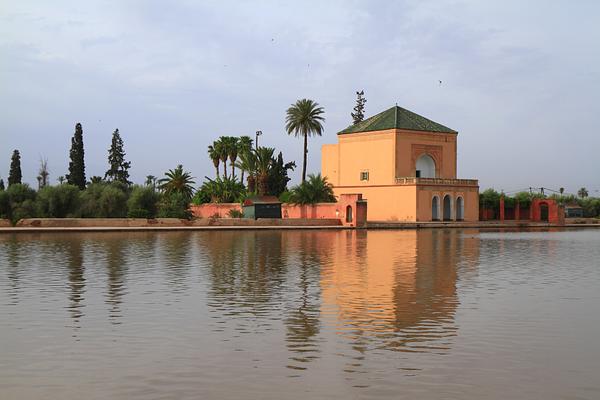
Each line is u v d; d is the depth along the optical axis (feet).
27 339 39.01
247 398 28.53
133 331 41.32
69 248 105.91
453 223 238.89
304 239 139.44
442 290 59.47
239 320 44.96
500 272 75.51
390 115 267.39
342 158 273.54
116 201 194.18
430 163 270.26
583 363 34.19
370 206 261.44
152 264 81.05
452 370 32.83
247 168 271.49
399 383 30.71
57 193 188.34
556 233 189.98
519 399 28.60
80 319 45.06
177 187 277.85
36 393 29.12
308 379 31.24
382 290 59.26
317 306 50.55
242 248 109.29
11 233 149.59
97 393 29.14
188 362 34.12
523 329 42.39
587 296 56.39
